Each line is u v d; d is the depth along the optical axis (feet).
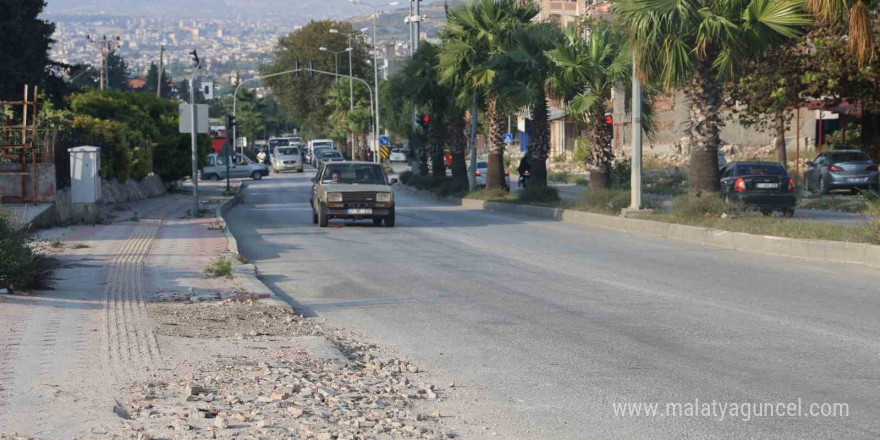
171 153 148.77
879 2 80.94
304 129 424.87
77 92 151.74
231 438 18.90
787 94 106.63
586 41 101.30
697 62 74.49
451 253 59.47
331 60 376.27
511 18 121.29
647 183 149.69
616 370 26.71
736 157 179.73
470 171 132.87
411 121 179.01
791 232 58.34
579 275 47.85
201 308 36.60
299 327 33.47
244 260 53.47
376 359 28.35
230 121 150.61
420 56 142.82
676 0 70.64
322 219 81.71
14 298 36.40
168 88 587.27
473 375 26.37
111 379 23.93
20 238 41.34
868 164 109.91
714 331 32.17
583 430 20.93
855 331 31.73
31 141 76.89
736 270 48.91
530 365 27.53
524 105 108.68
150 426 19.60
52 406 20.86
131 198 119.14
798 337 30.86
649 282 44.83
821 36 97.81
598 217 81.92
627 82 95.20
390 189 83.15
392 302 40.09
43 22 148.77
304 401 22.44
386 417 21.43
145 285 42.60
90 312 34.35
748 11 69.77
